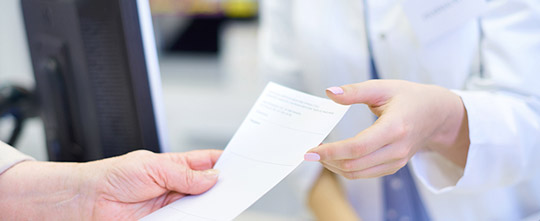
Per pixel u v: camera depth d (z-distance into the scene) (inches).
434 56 36.8
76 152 35.3
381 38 39.1
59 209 27.0
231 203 23.6
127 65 29.4
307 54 42.8
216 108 101.0
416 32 35.6
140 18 28.5
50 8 32.5
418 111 25.4
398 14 38.1
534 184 37.0
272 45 48.0
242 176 24.9
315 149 23.0
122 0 28.1
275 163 24.5
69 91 33.7
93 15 29.5
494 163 30.9
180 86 106.0
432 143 31.3
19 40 89.1
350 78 41.6
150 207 27.5
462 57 36.6
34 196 27.2
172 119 99.0
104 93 31.1
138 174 25.7
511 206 39.2
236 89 103.0
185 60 109.0
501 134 29.8
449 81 37.7
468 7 33.7
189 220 23.7
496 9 34.8
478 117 29.2
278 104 27.4
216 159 29.1
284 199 78.7
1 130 47.1
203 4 101.7
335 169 25.6
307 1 42.6
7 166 27.5
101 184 26.2
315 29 41.9
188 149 92.9
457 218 39.1
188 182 25.3
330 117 25.2
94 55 30.5
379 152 23.8
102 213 26.5
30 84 44.4
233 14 101.0
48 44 33.9
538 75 32.4
